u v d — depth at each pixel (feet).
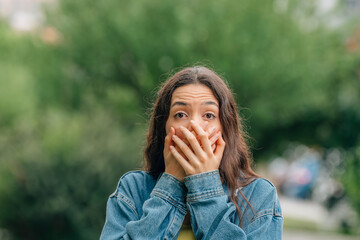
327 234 45.16
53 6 44.75
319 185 53.26
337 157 52.49
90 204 27.20
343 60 45.91
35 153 27.37
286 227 48.80
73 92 45.21
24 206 26.91
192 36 40.27
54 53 45.52
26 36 48.21
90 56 43.52
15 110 43.29
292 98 42.57
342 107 50.96
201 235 6.64
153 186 7.39
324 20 44.47
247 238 6.63
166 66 41.47
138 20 41.24
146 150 7.85
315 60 43.21
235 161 7.22
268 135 52.75
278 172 83.92
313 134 53.57
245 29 40.29
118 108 42.29
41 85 46.11
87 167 27.27
